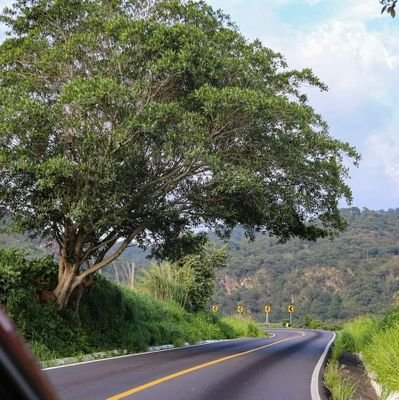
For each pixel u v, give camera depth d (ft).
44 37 61.31
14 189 55.26
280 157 56.29
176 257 74.59
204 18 57.41
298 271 356.59
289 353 71.51
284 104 52.60
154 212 59.98
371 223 421.18
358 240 377.91
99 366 46.98
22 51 58.08
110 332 65.67
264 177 58.95
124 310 72.79
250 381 40.63
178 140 51.37
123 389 33.76
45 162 51.37
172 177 58.23
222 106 51.08
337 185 59.26
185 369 46.24
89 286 64.18
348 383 40.81
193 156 51.31
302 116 54.49
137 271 115.44
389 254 346.13
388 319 66.39
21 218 57.93
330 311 304.09
